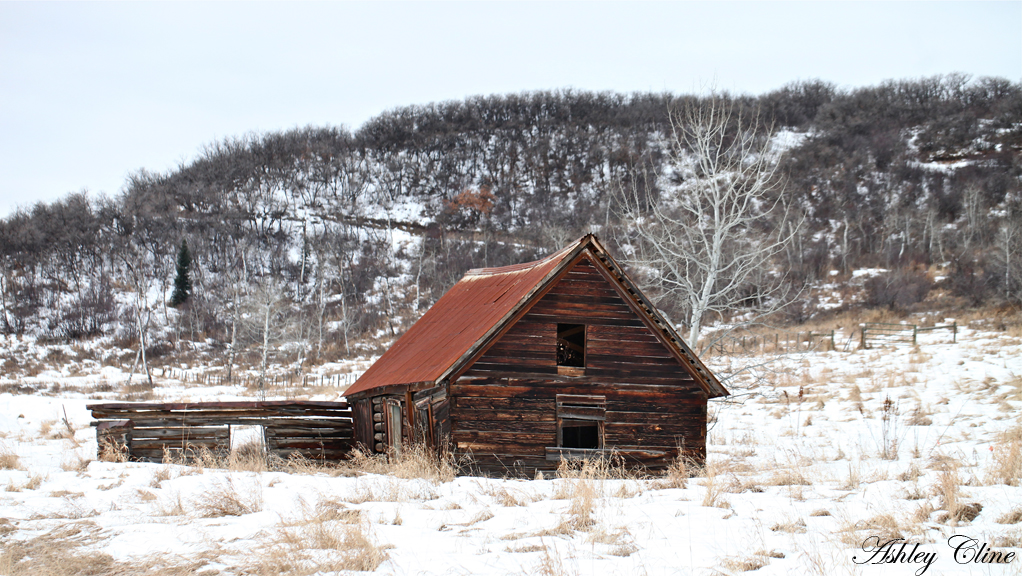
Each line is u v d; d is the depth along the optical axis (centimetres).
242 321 6247
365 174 11900
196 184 10806
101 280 8050
